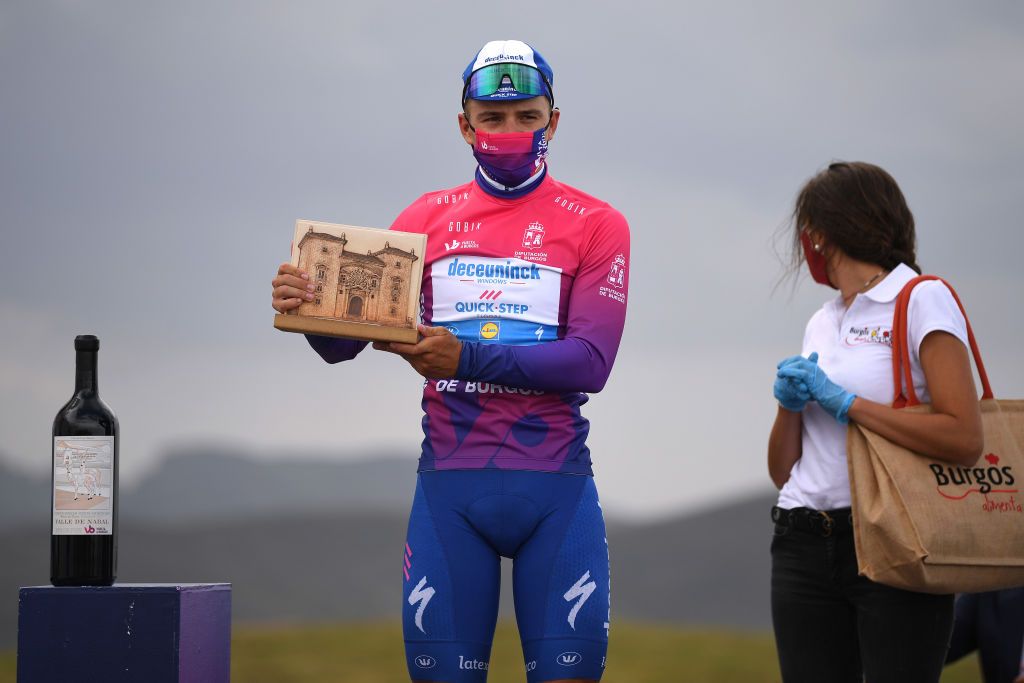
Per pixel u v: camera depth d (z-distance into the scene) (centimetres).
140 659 682
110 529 716
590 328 722
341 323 683
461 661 706
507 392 721
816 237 791
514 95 724
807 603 769
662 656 2675
